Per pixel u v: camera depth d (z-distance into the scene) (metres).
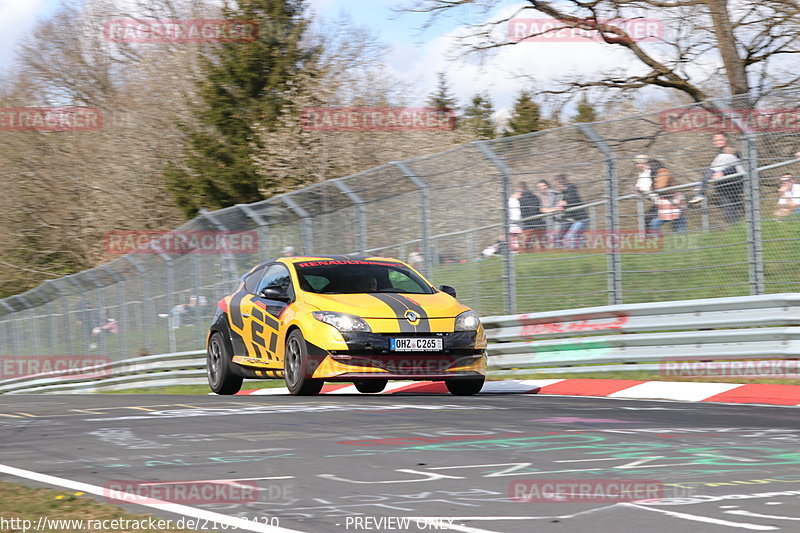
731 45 54.88
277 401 29.77
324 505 14.05
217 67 105.94
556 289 39.06
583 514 13.16
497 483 15.41
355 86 100.50
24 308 85.06
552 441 19.64
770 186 33.53
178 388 55.59
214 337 38.03
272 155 95.19
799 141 33.03
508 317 39.25
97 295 68.62
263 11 105.62
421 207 43.41
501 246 40.62
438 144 94.12
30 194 124.56
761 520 12.64
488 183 41.03
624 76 58.41
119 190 116.25
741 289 34.03
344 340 30.53
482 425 22.36
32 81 138.50
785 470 16.14
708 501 13.81
